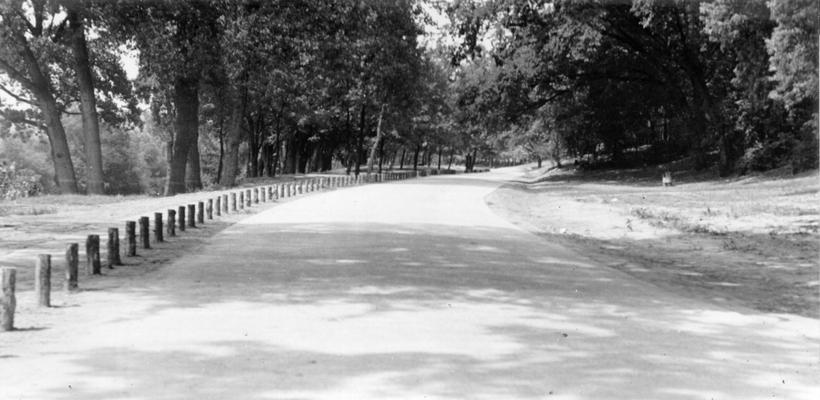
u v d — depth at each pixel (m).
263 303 9.28
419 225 19.77
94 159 34.66
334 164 122.75
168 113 49.72
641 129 61.38
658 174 49.75
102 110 43.66
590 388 6.09
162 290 10.13
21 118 40.97
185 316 8.48
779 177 35.41
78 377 6.11
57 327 7.92
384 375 6.27
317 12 31.98
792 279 12.34
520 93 52.25
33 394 5.66
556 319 8.79
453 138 87.50
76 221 19.56
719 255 15.20
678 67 48.19
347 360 6.72
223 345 7.20
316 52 35.31
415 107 60.66
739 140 43.16
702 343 7.80
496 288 10.78
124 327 7.92
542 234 18.88
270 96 49.81
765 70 33.69
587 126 59.16
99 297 9.62
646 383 6.29
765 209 23.27
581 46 44.66
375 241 15.98
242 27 31.62
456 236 17.44
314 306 9.14
